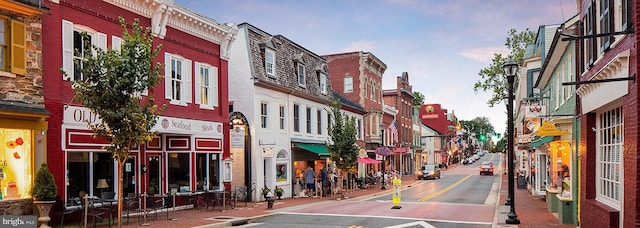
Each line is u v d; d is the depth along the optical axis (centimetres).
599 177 1297
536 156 2798
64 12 1620
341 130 2975
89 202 1542
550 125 1642
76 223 1572
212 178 2322
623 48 991
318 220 1822
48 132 1524
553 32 2588
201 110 2261
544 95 2628
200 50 2273
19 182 1420
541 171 2730
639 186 904
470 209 2222
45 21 1541
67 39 1625
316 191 3031
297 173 3159
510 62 1755
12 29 1385
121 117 1340
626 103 967
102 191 1748
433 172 5275
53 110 1542
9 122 1360
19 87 1409
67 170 1603
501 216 1862
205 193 2055
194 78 2231
